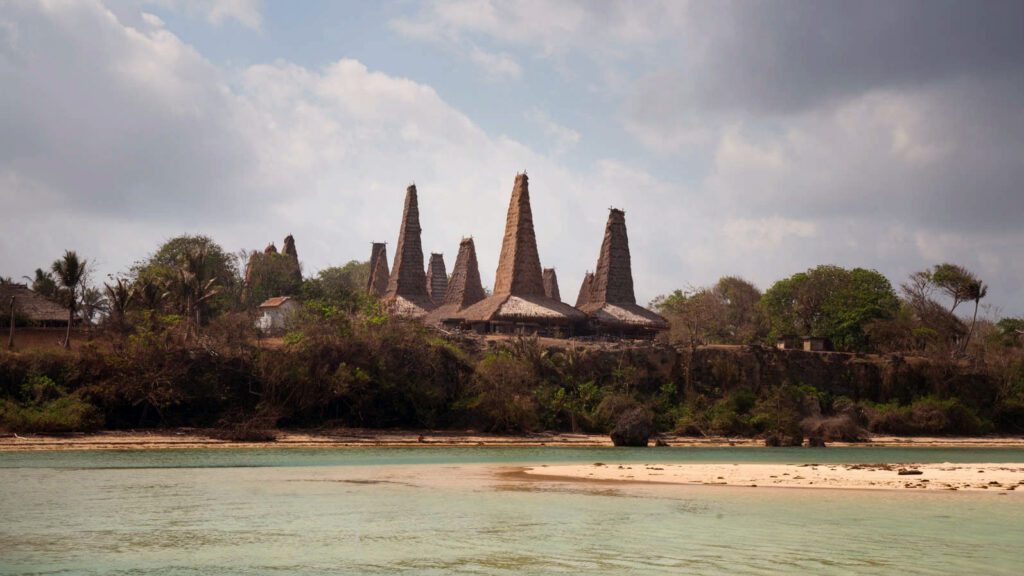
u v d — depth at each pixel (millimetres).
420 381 69375
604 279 100500
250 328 70125
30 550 20062
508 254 95375
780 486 32156
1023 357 93375
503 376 70562
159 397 59469
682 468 39781
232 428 60812
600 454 54375
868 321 105188
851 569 17938
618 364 82000
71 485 31734
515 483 33438
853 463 46969
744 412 79500
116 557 19406
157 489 30766
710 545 20484
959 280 108812
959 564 18375
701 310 118875
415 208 105750
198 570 18219
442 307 101938
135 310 69188
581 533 22031
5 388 57469
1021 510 25703
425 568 18328
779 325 113000
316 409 66625
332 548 20359
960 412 84750
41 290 91562
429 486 32344
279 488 31422
